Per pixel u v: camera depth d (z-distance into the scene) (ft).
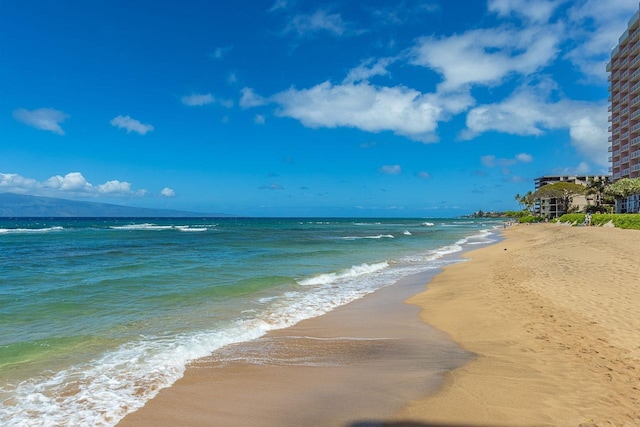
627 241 78.33
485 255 81.51
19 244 114.42
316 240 140.56
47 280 50.88
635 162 230.68
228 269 62.54
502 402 16.30
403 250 99.81
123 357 23.32
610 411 15.19
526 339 24.62
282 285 49.01
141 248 103.24
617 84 251.60
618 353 21.15
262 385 19.08
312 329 30.01
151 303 38.27
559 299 34.04
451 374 19.61
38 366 21.93
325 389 18.42
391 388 18.24
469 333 27.30
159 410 16.70
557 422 14.53
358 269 61.82
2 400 17.72
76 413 16.51
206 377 20.24
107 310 35.37
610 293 34.42
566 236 112.78
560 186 322.55
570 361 20.45
